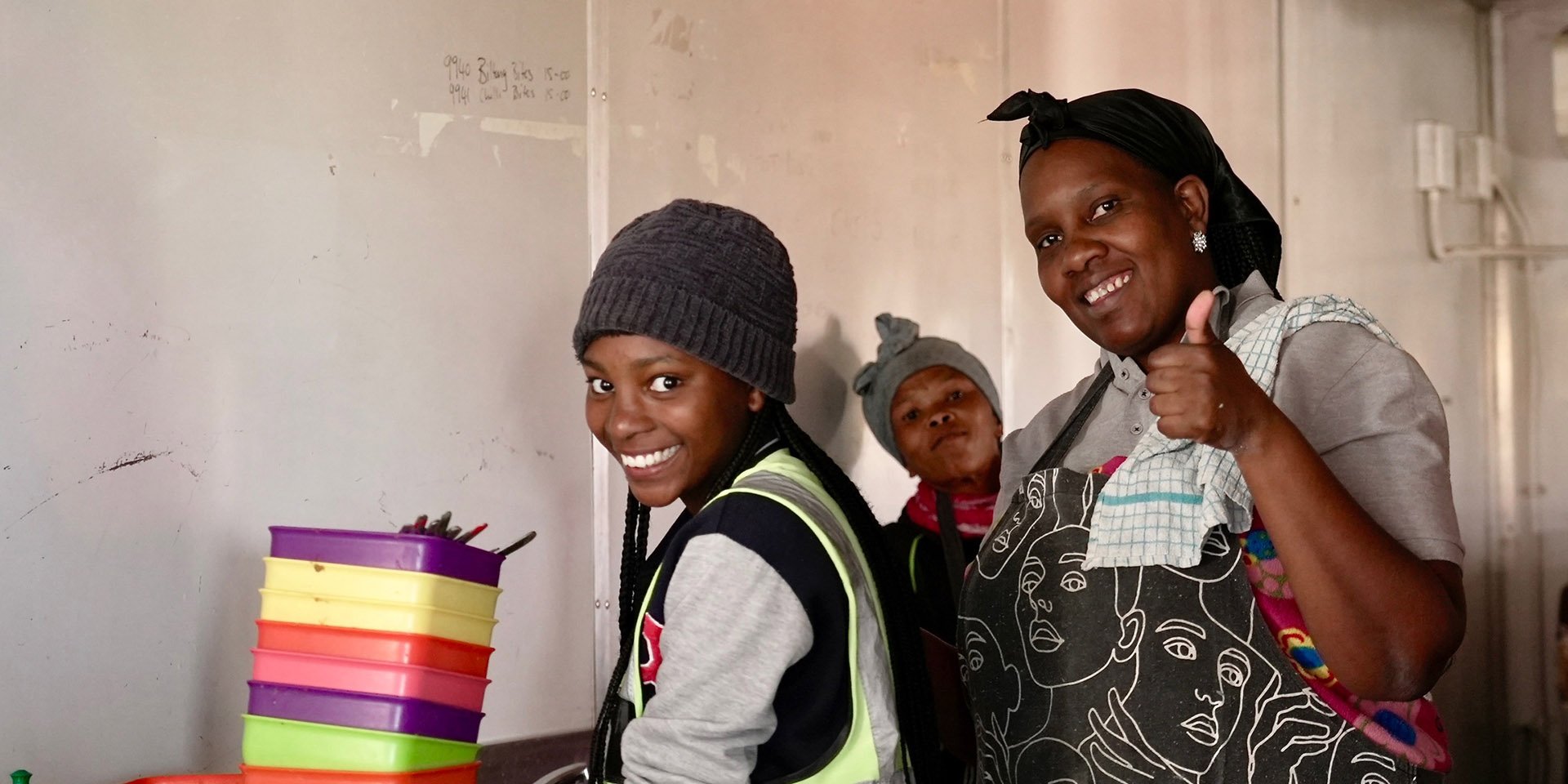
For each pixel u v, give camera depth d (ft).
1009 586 4.09
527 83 6.27
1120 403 4.19
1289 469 3.04
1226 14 8.73
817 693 3.39
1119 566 3.76
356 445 5.75
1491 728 9.25
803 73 7.14
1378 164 9.24
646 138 6.61
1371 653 3.13
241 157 5.52
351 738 3.93
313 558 4.08
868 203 7.33
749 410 3.85
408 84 5.95
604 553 6.43
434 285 5.98
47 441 5.04
